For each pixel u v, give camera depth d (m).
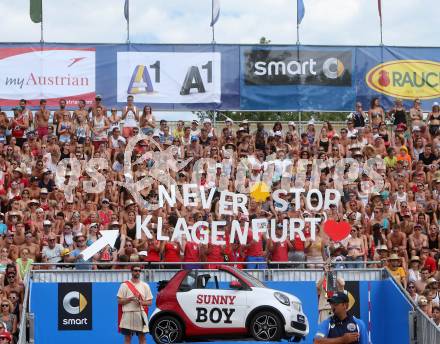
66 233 27.05
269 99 35.12
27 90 34.34
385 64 35.62
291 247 27.20
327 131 32.91
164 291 24.16
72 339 25.34
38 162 30.36
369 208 30.03
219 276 24.30
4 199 29.19
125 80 34.66
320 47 35.34
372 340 25.86
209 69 34.97
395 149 32.88
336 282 23.91
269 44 35.12
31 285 25.30
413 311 24.31
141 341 23.38
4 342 23.09
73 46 34.53
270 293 24.11
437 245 28.73
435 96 35.66
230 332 23.97
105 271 25.61
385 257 27.08
